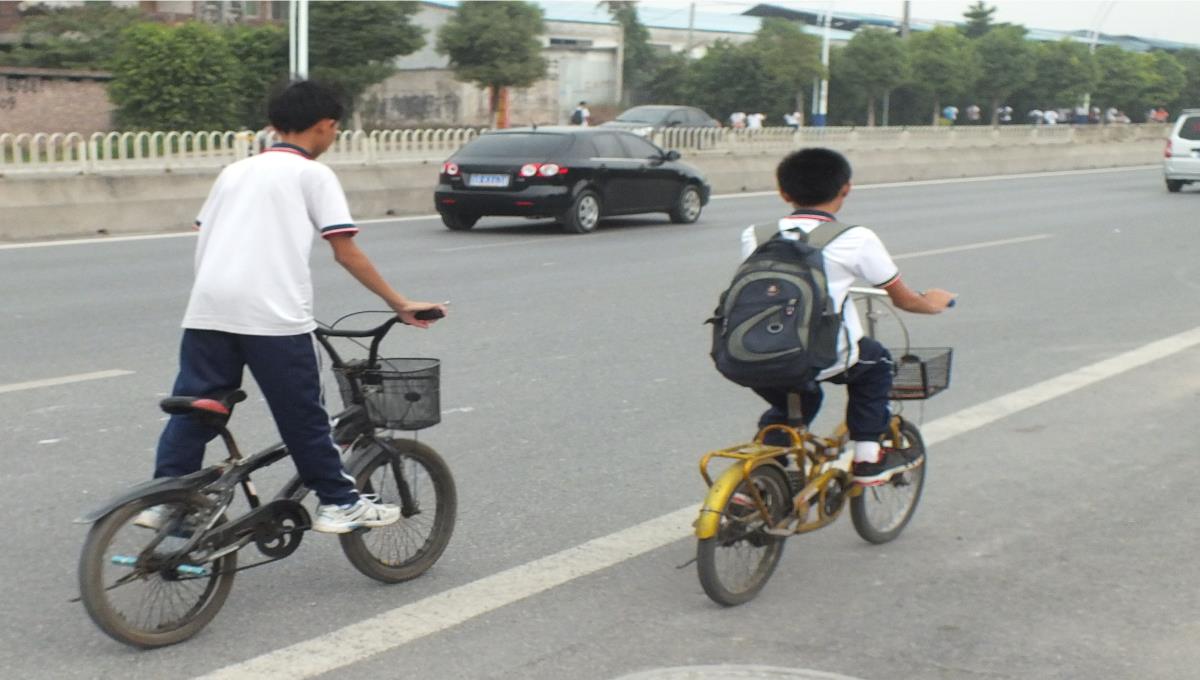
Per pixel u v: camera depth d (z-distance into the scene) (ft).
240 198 13.74
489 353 29.53
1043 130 133.28
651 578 15.87
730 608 14.89
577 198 56.59
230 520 14.07
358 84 132.67
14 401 24.07
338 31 131.95
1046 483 20.12
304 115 13.98
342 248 13.97
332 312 34.86
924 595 15.43
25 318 32.76
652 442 22.30
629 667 13.25
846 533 17.76
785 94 185.47
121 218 54.34
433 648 13.70
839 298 14.52
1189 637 14.20
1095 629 14.40
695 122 121.90
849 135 106.01
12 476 19.53
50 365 27.27
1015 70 215.92
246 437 22.06
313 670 13.12
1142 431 23.29
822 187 14.84
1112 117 239.09
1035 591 15.57
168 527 13.52
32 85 117.80
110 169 55.72
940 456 21.63
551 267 44.65
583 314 35.04
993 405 25.17
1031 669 13.35
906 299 14.80
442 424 23.20
